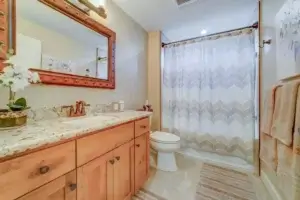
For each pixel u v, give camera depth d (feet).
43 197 2.21
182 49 8.50
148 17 7.34
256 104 6.77
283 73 4.48
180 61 8.55
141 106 8.34
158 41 8.75
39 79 3.59
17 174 1.93
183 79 8.50
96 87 5.33
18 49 3.33
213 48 7.76
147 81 8.93
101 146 3.37
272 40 5.21
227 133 7.63
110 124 3.57
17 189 1.93
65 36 4.39
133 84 7.63
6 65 3.06
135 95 7.82
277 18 4.90
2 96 3.14
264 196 4.95
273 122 4.41
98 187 3.29
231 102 7.47
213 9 6.64
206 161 7.54
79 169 2.81
